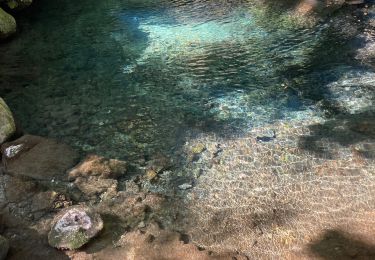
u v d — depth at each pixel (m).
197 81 3.26
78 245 2.02
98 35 3.92
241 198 2.29
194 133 2.77
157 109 2.99
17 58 3.62
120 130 2.81
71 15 4.30
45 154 2.58
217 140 2.70
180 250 1.99
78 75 3.38
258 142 2.66
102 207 2.26
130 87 3.23
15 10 4.31
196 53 3.57
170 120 2.89
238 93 3.11
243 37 3.75
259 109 2.95
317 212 2.17
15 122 2.89
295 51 3.52
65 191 2.35
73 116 2.95
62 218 2.12
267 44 3.63
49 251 2.02
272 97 3.05
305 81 3.18
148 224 2.16
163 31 3.92
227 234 2.09
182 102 3.05
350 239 2.00
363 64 3.31
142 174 2.48
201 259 1.94
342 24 3.82
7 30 3.86
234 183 2.39
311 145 2.61
